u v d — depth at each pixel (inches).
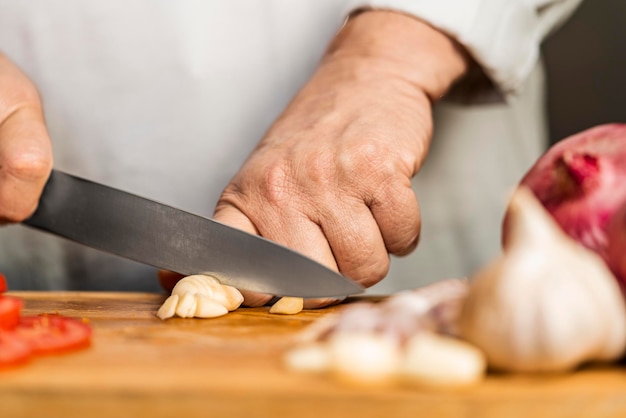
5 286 46.1
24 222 45.1
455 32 46.8
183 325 36.4
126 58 55.4
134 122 56.4
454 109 61.9
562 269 26.9
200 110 55.6
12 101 43.1
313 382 26.5
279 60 55.6
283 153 42.1
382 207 40.8
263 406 25.6
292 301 39.4
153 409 25.9
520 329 26.2
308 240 40.6
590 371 27.7
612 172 33.2
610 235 32.1
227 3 54.7
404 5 46.8
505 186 64.7
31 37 56.4
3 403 26.1
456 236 63.8
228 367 28.3
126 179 57.3
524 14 51.1
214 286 39.9
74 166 57.7
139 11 54.7
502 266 27.1
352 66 45.7
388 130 41.8
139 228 42.4
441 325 28.9
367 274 41.4
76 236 43.9
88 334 32.0
